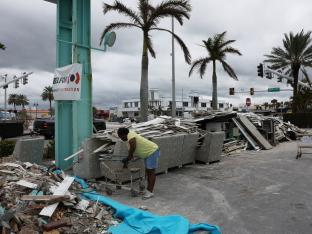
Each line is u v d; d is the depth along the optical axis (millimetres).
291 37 41031
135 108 90500
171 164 10523
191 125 12219
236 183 8766
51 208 5176
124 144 8250
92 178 8711
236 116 18375
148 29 20766
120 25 20547
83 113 10180
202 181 9031
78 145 9938
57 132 10289
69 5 10828
